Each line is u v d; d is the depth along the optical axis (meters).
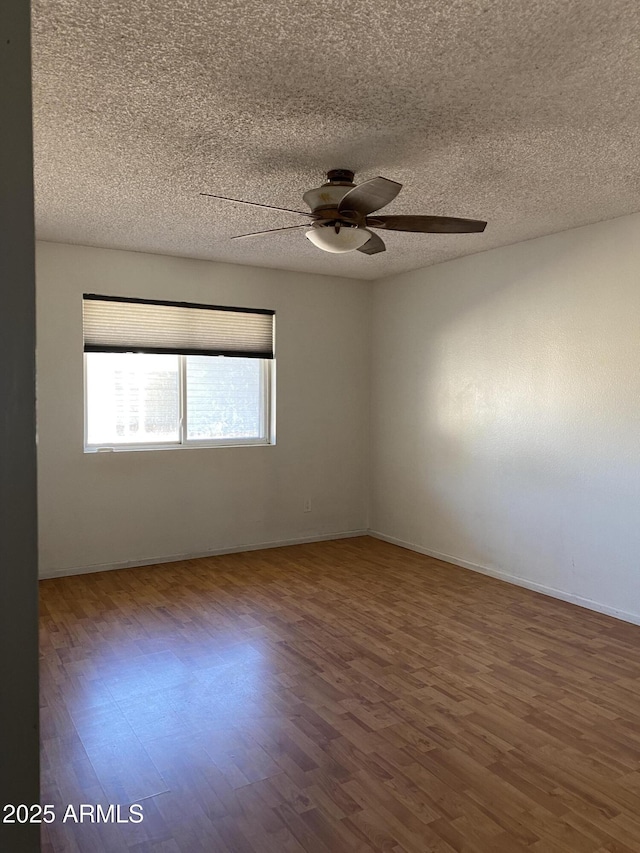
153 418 5.02
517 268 4.48
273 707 2.72
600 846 1.88
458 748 2.41
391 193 2.56
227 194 3.44
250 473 5.38
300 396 5.61
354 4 1.75
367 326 5.98
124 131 2.61
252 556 5.23
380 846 1.88
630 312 3.77
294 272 5.52
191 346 5.07
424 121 2.52
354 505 6.00
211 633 3.55
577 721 2.62
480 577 4.72
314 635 3.54
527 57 2.04
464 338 4.95
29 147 0.63
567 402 4.16
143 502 4.90
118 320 4.75
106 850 1.86
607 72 2.13
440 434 5.21
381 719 2.62
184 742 2.44
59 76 2.15
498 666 3.15
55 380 4.52
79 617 3.79
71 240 4.42
